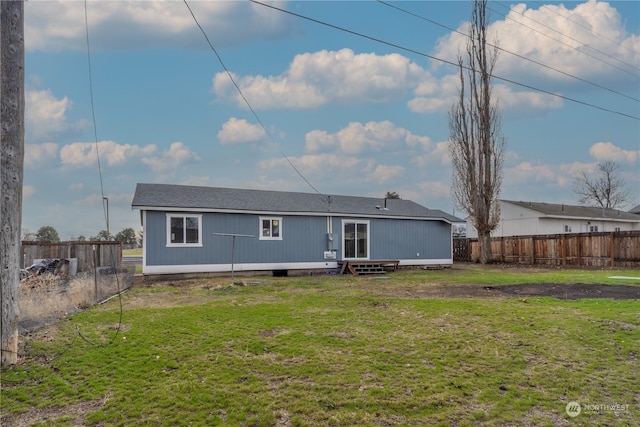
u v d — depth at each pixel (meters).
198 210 15.38
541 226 28.62
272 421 3.43
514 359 4.91
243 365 4.77
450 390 4.04
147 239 14.71
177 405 3.74
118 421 3.47
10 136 5.03
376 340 5.75
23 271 13.20
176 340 5.86
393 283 13.03
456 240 27.53
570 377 4.38
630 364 4.74
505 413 3.57
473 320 6.85
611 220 31.69
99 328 6.71
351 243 18.56
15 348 5.02
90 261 16.78
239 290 11.51
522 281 12.83
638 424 3.39
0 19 5.00
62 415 3.62
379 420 3.44
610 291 10.00
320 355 5.11
